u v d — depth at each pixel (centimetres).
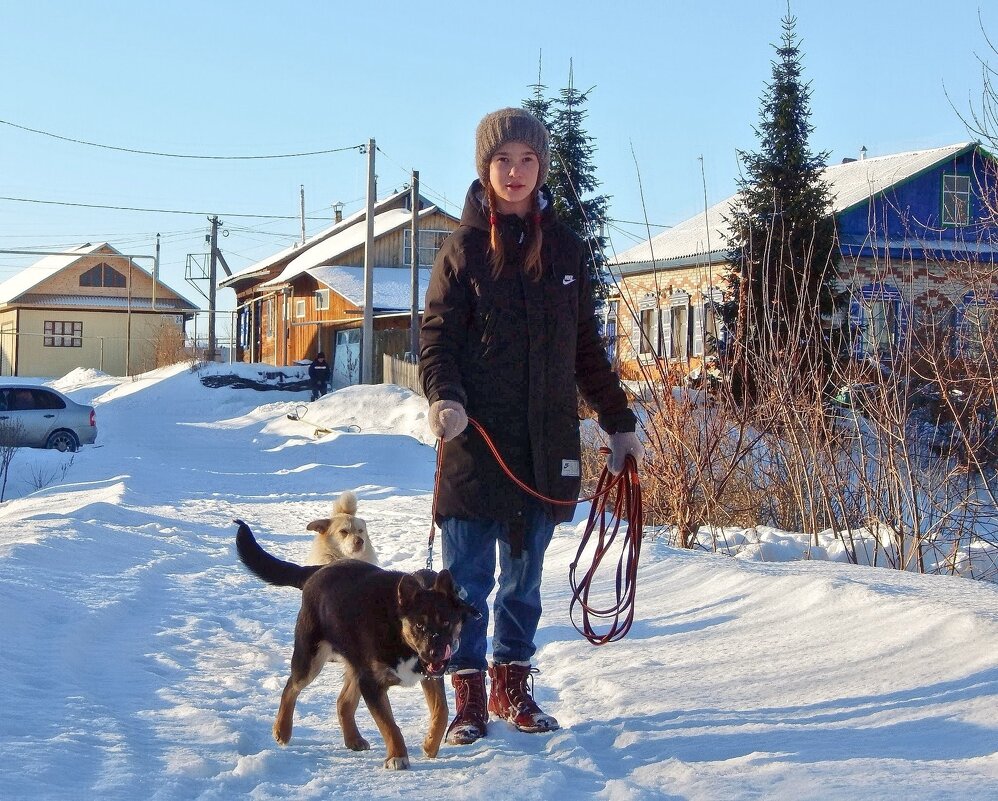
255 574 517
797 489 1100
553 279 507
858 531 1073
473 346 507
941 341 1060
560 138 2920
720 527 1155
